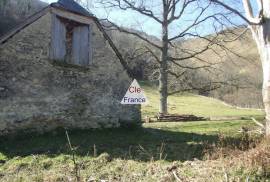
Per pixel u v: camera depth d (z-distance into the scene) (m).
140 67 30.92
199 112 34.31
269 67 10.86
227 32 23.80
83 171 10.16
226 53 24.86
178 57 26.80
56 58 15.95
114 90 17.70
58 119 15.96
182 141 14.97
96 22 17.27
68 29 16.64
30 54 15.31
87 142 14.59
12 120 14.75
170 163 10.66
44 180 9.30
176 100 43.97
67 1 16.73
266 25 10.84
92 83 17.08
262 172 8.30
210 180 8.07
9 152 12.95
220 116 28.91
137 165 10.49
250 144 10.91
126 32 25.39
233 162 8.96
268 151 8.84
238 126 19.77
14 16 22.45
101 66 17.41
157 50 28.78
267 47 10.88
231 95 49.88
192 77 27.02
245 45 24.66
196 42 26.64
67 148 13.35
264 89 10.99
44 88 15.66
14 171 10.70
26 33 15.22
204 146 13.17
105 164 10.95
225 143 12.70
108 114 17.42
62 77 16.20
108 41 17.62
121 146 14.01
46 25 15.76
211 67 25.72
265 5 10.82
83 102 16.75
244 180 8.02
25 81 15.18
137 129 17.98
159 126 19.89
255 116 28.84
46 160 11.62
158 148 13.48
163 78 25.78
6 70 14.73
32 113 15.27
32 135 15.19
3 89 14.62
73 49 16.59
